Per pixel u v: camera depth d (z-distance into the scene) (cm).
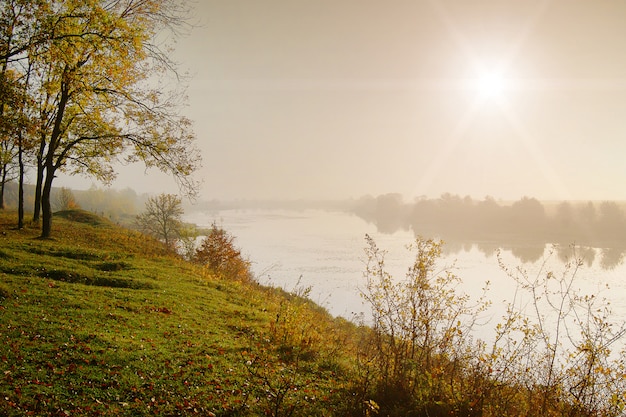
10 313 1145
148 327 1248
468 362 899
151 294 1664
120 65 2039
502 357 890
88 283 1706
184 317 1427
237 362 1061
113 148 2559
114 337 1101
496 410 789
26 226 2706
